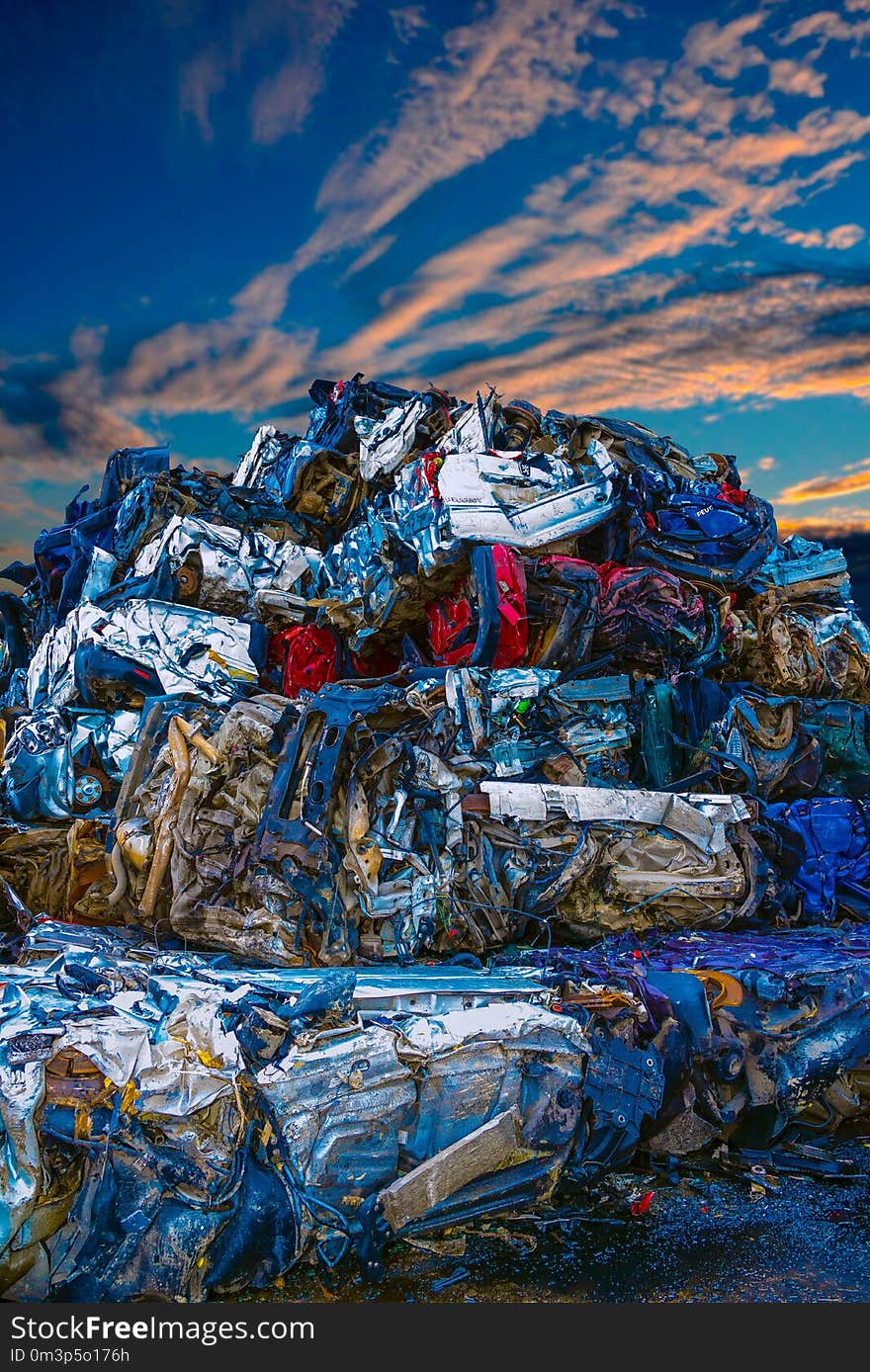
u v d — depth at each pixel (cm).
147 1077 293
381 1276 298
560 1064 344
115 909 482
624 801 502
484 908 470
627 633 581
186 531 619
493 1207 326
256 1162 298
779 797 612
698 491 677
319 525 712
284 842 426
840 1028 395
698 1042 373
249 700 477
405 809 474
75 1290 276
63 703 583
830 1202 356
